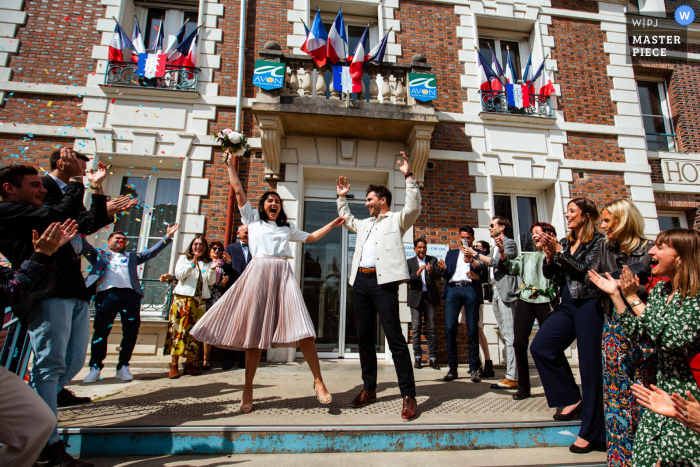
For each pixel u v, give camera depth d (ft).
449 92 22.47
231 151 10.20
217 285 15.98
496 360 19.21
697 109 24.61
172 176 20.33
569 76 23.68
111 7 20.68
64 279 7.28
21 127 18.65
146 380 13.69
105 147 19.02
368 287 9.91
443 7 23.62
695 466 5.30
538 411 9.82
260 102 18.61
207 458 7.56
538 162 22.13
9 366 7.27
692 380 5.77
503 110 22.57
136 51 20.25
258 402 9.88
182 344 14.25
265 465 7.23
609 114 23.47
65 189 7.62
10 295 5.69
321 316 19.92
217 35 21.20
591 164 22.45
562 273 9.48
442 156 21.38
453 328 15.15
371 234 10.37
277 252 9.50
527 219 22.84
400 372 9.11
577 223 9.01
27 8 19.97
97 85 19.66
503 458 7.86
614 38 24.68
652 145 24.62
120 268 14.03
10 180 6.95
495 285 14.14
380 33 22.71
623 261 7.93
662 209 23.79
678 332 5.74
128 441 7.66
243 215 9.93
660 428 5.74
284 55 19.48
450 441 8.30
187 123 20.07
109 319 13.56
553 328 9.33
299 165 20.29
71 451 7.53
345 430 8.07
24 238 6.75
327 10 23.36
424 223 20.53
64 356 7.23
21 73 19.24
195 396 10.57
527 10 24.21
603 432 8.05
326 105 18.97
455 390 12.41
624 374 7.29
